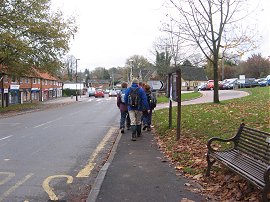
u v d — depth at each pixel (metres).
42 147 10.95
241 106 17.20
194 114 15.54
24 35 38.59
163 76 55.78
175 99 10.77
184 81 100.50
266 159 5.49
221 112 14.96
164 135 11.93
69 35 42.31
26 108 36.06
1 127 17.05
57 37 40.47
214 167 7.01
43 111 30.48
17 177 7.24
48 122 19.44
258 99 21.64
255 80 56.84
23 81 64.62
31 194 6.11
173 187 6.07
